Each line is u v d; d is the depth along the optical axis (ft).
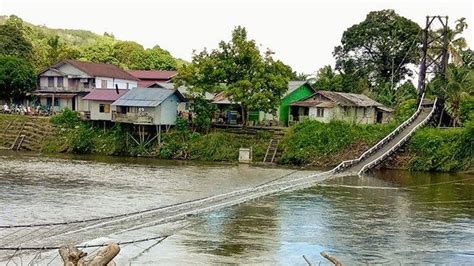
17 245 68.33
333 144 173.99
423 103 196.03
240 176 144.66
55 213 90.68
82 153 191.62
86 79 229.04
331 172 147.74
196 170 155.02
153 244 71.72
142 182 129.49
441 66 194.29
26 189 113.50
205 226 83.66
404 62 263.70
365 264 66.18
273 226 85.10
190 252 68.49
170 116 191.01
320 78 257.14
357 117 203.92
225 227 83.30
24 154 183.01
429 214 98.32
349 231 83.25
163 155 184.03
